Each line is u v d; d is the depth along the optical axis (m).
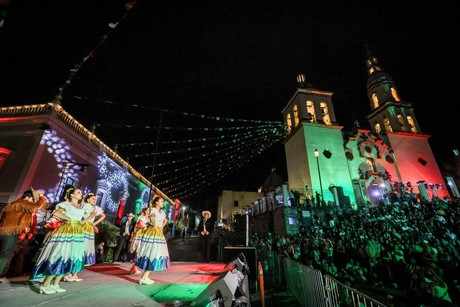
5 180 13.09
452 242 11.70
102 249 9.57
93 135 17.97
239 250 7.59
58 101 15.02
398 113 38.44
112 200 20.78
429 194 31.48
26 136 14.17
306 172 30.31
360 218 19.75
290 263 7.82
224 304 2.59
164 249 5.07
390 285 8.72
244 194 51.56
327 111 35.06
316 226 19.44
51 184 14.28
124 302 3.38
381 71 42.53
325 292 4.99
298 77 38.50
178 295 3.98
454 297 7.12
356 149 33.53
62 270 3.73
